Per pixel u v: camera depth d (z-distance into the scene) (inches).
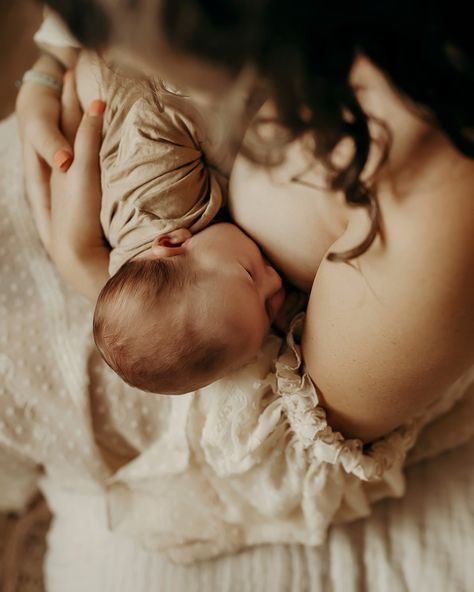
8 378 36.8
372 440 33.4
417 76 18.3
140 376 31.0
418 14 16.6
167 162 31.2
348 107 19.3
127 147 31.9
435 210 22.5
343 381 28.5
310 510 36.2
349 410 30.1
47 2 16.3
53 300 37.4
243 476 35.6
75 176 34.1
